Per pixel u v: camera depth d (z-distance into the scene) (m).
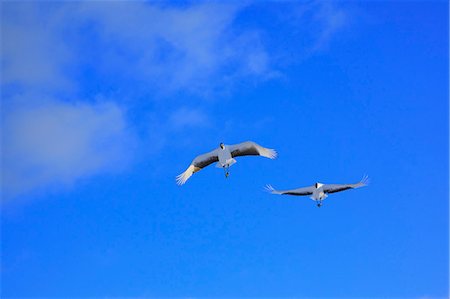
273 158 40.44
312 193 42.19
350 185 41.22
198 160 41.31
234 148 40.78
